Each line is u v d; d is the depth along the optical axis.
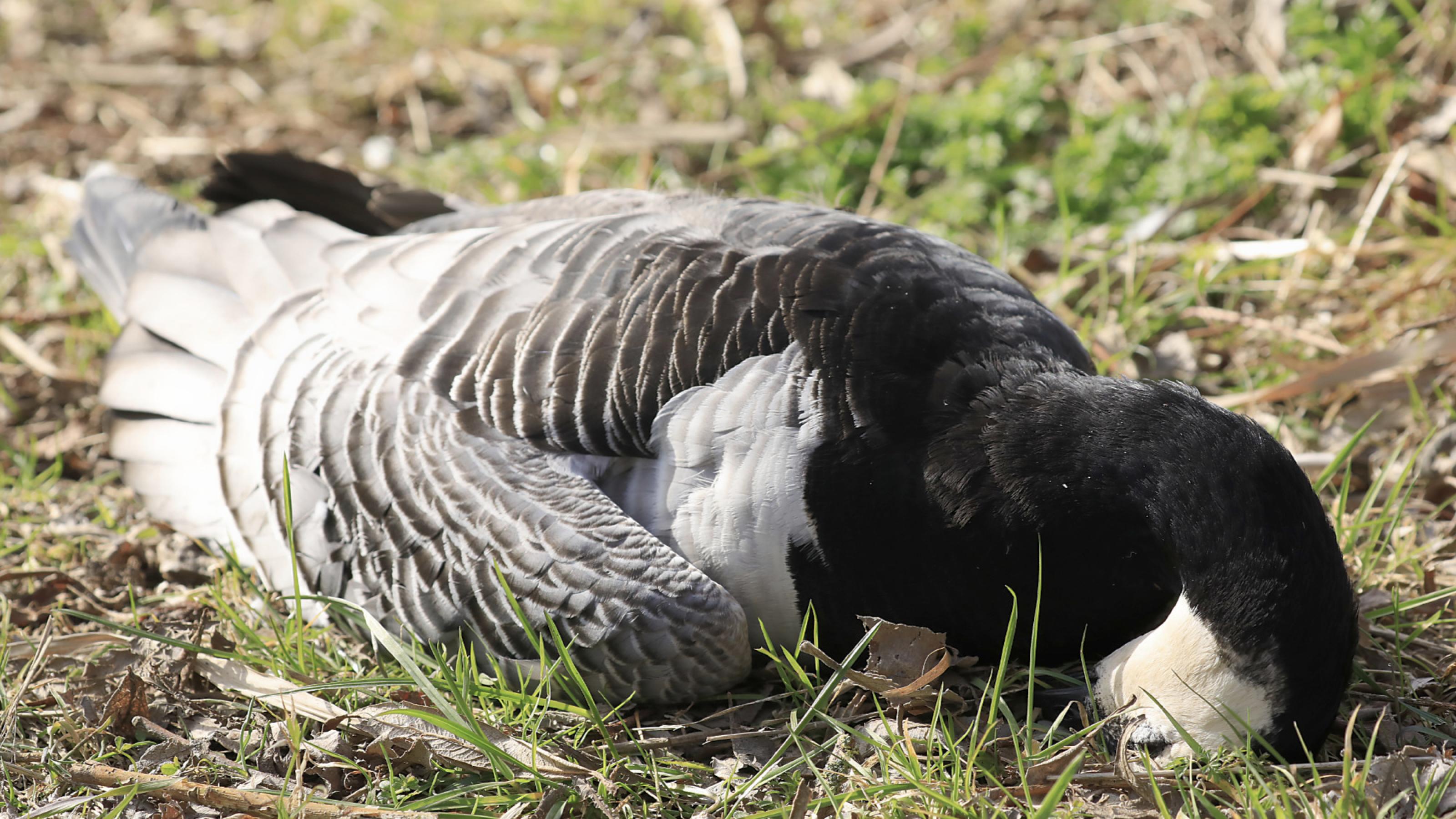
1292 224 12.84
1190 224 12.80
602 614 7.85
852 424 7.68
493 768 7.46
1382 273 11.98
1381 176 12.76
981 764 7.39
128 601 9.66
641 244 8.60
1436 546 9.34
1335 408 10.79
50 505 10.87
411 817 7.09
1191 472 7.05
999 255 12.49
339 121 16.53
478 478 8.28
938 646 7.77
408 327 8.92
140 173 15.54
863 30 16.81
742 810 7.34
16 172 15.58
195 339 9.99
